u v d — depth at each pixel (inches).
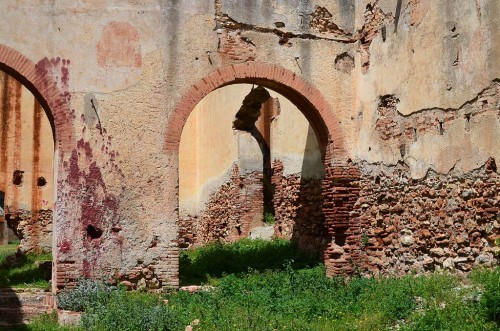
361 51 479.5
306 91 473.4
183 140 851.4
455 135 375.9
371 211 458.9
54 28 414.6
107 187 417.7
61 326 350.0
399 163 429.7
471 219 362.6
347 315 327.0
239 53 458.0
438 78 391.2
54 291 407.5
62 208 406.9
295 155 567.5
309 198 531.5
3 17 403.9
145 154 427.2
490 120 347.3
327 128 476.4
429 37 400.8
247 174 695.7
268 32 467.8
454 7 377.7
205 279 466.9
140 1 434.6
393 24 441.7
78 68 417.7
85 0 422.9
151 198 426.3
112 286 407.8
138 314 328.5
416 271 408.5
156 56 434.6
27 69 405.7
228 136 733.9
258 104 685.3
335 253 466.3
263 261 516.7
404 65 426.9
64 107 412.5
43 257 628.1
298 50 474.3
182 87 440.1
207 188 807.7
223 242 709.9
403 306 318.7
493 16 344.8
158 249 424.8
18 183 660.7
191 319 331.3
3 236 896.9
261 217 694.5
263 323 313.6
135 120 426.6
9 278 504.1
